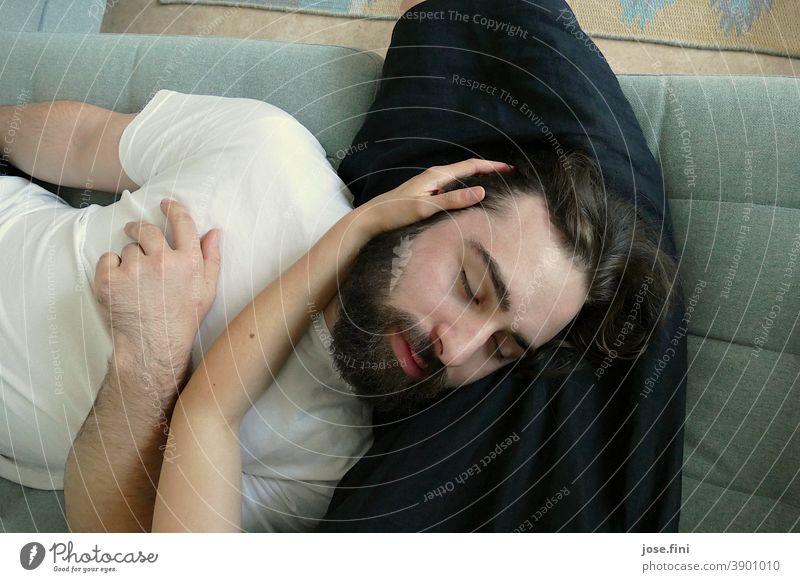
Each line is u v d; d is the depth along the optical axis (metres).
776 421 0.61
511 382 0.62
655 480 0.60
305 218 0.61
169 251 0.57
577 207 0.57
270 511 0.63
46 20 0.96
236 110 0.68
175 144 0.69
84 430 0.56
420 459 0.59
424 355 0.56
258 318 0.56
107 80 0.81
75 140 0.73
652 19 0.95
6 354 0.62
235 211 0.61
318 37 0.97
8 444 0.65
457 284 0.55
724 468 0.62
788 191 0.62
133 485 0.56
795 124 0.63
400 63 0.71
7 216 0.67
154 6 1.04
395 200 0.58
